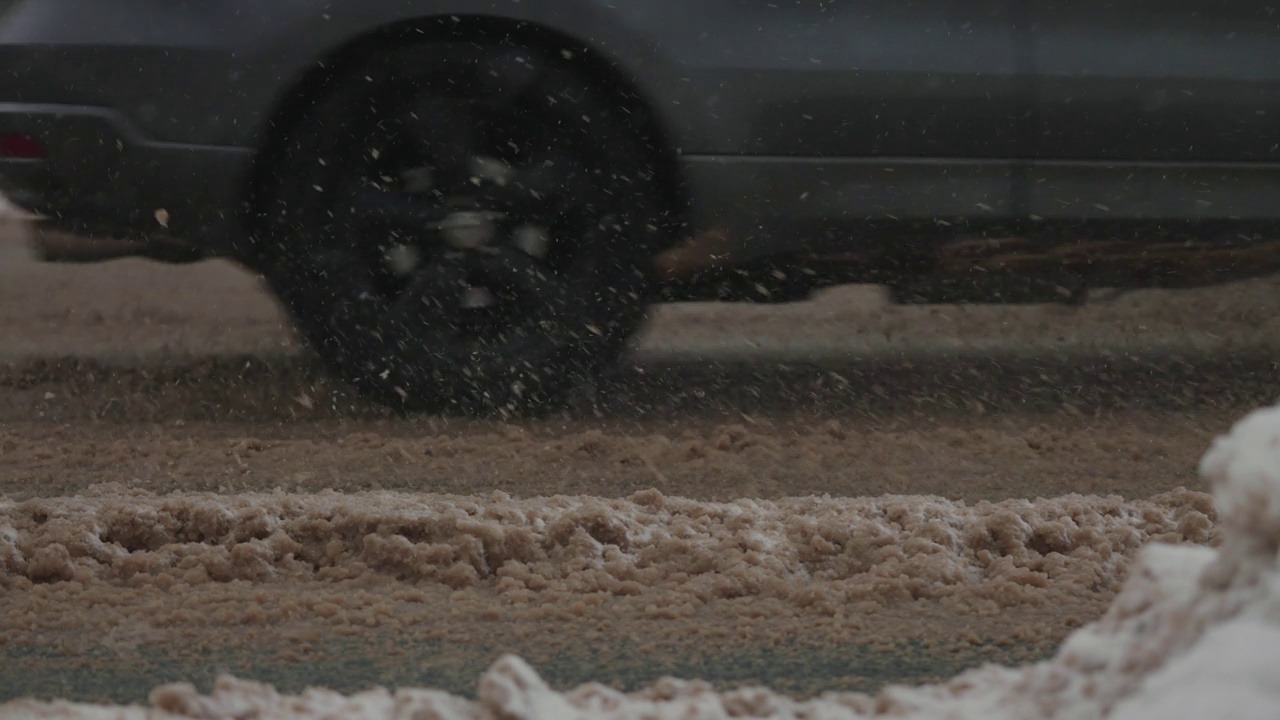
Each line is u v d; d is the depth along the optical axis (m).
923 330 10.62
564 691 3.82
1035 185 7.82
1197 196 7.94
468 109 7.56
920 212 7.79
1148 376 9.00
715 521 5.16
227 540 4.95
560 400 7.84
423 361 7.70
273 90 7.48
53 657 4.09
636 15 7.50
